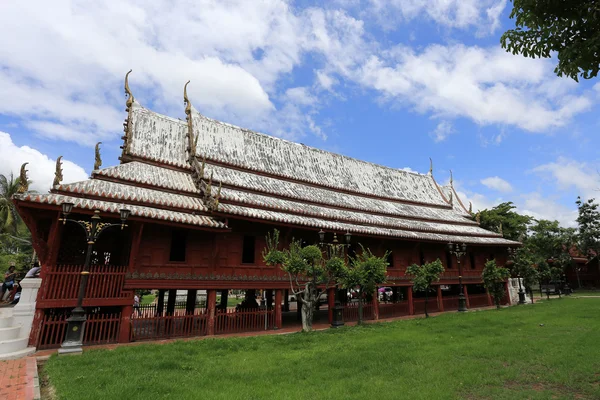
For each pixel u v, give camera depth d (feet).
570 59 19.13
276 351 41.09
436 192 129.70
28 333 43.93
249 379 29.48
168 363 33.53
